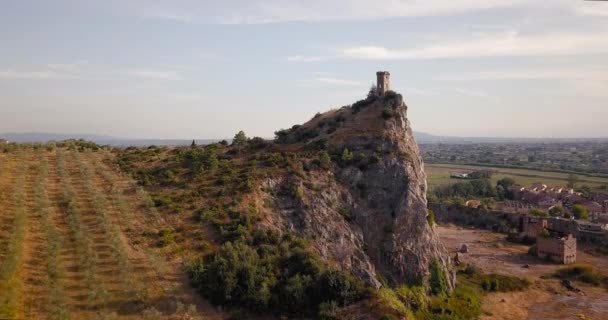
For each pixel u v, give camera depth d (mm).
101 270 60500
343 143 98375
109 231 69312
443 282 85125
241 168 92688
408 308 74312
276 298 59469
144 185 88750
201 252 67625
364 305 60062
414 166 93000
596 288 100438
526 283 99375
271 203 81312
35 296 53656
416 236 86188
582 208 174625
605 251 129875
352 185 89875
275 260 65812
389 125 99250
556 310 86875
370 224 85562
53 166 96875
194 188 85812
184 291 59656
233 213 75938
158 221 74688
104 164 101562
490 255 124625
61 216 73312
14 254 59188
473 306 82750
